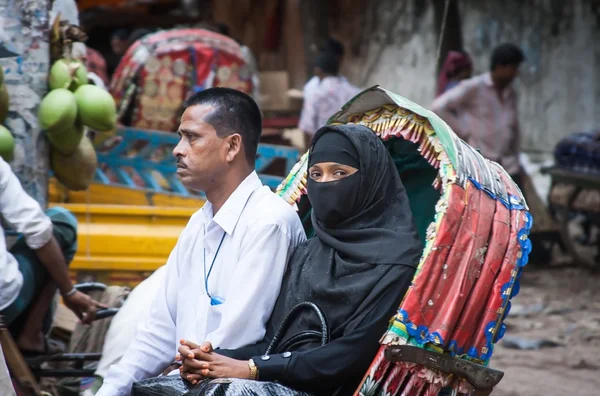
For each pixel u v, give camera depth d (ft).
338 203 20.93
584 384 38.96
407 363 19.33
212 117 22.43
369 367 19.75
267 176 42.22
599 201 66.03
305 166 24.68
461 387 19.93
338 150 20.94
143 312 27.17
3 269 26.40
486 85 60.85
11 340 25.84
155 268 36.32
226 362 19.93
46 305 29.25
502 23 103.14
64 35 31.37
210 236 22.74
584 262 65.46
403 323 19.27
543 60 101.04
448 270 19.79
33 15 30.83
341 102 64.08
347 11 115.34
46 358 28.48
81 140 31.81
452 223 20.01
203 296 22.52
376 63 115.75
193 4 106.32
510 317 51.83
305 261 22.02
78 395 31.63
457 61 64.90
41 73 31.04
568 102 99.71
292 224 22.62
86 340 32.12
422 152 21.81
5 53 30.55
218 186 22.77
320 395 20.71
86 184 32.65
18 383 25.93
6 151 29.53
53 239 27.71
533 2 101.19
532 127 101.71
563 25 99.71
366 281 20.29
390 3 114.11
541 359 43.16
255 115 23.04
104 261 36.11
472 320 20.04
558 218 69.87
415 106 21.57
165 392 20.02
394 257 20.33
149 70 49.42
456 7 73.36
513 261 20.66
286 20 108.78
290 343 20.89
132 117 49.93
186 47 49.96
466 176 20.77
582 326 49.52
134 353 23.50
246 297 21.45
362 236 20.92
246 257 21.83
